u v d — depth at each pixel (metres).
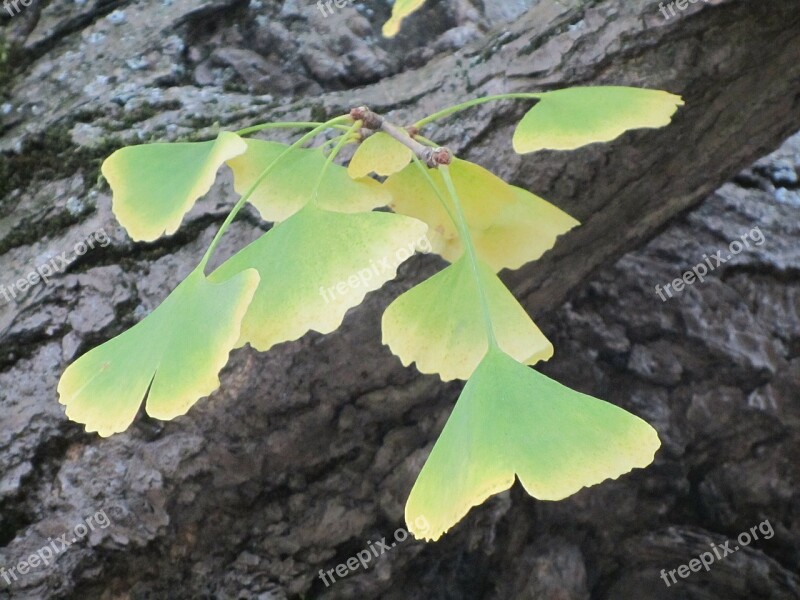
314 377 0.79
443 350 0.62
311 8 0.92
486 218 0.66
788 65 0.80
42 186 0.83
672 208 0.90
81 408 0.57
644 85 0.79
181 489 0.78
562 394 0.57
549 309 0.95
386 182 0.65
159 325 0.58
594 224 0.84
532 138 0.62
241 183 0.64
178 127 0.83
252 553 0.83
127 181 0.62
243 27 0.91
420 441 0.86
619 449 0.55
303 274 0.57
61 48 0.88
